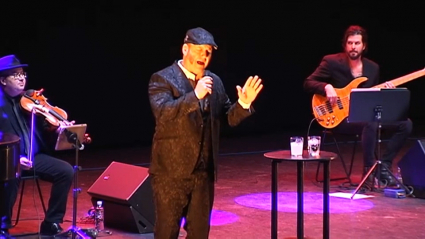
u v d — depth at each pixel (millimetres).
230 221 12797
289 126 26609
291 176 17219
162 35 23875
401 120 14180
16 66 11539
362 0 26688
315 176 17203
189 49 8242
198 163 8453
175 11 24000
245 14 25156
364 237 11594
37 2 21625
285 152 11039
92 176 17875
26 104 11609
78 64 22609
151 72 23859
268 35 25656
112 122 23438
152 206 12125
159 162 8445
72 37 22406
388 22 27203
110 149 22703
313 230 12117
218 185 16188
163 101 8078
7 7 21109
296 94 26453
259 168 18484
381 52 27250
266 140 24219
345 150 21422
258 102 25953
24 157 11422
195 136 8305
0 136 10023
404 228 12172
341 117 15594
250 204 14195
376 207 13805
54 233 11969
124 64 23422
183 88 8297
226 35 24922
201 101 8367
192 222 8602
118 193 11984
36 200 14961
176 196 8477
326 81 16109
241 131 25859
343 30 26547
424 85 28656
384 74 27422
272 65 25875
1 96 11641
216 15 24688
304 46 26234
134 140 23875
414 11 27422
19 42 21422
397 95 13914
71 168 12133
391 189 14844
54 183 12023
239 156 20672
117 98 23438
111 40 23109
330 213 13328
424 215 13133
